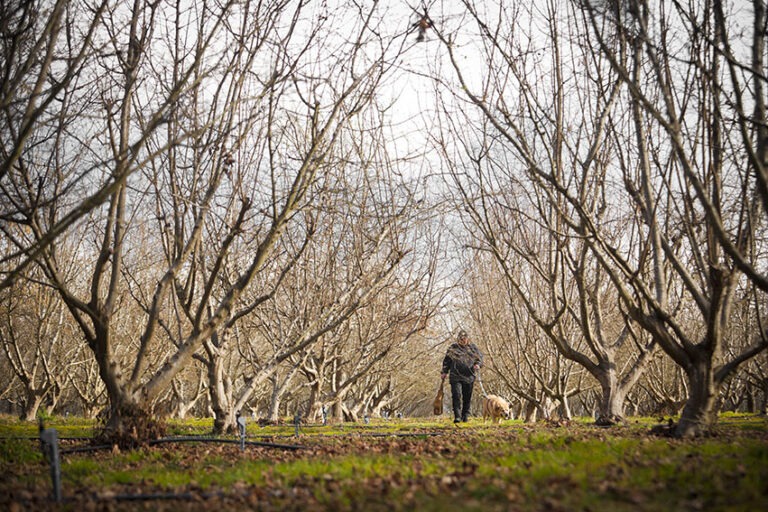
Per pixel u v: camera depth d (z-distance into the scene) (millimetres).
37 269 29562
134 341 36125
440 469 9383
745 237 13164
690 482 7602
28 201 14352
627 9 12477
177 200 15758
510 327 29234
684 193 13844
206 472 10633
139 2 15266
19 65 13219
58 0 11992
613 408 18266
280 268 24234
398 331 26938
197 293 20812
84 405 39781
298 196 15242
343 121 15617
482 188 17531
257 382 18906
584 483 7629
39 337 34375
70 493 9266
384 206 19453
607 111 15281
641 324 13906
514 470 8734
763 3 12406
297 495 8234
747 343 20797
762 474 7715
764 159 12500
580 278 17344
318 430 20719
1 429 22094
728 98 11547
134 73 14844
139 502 8578
